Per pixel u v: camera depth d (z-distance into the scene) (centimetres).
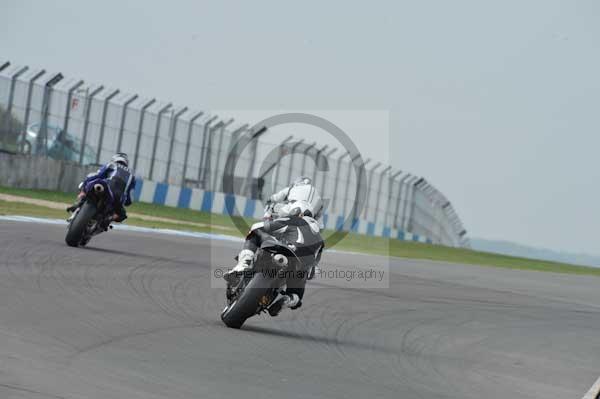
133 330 3055
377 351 3384
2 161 10675
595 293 7794
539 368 3469
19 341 2589
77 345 2667
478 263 11825
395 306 4859
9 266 4069
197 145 13562
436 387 2817
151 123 12938
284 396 2375
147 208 11769
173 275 4750
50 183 11419
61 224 6881
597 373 3519
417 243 15862
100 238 6191
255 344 3145
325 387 2575
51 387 2112
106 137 12450
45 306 3231
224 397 2269
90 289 3797
